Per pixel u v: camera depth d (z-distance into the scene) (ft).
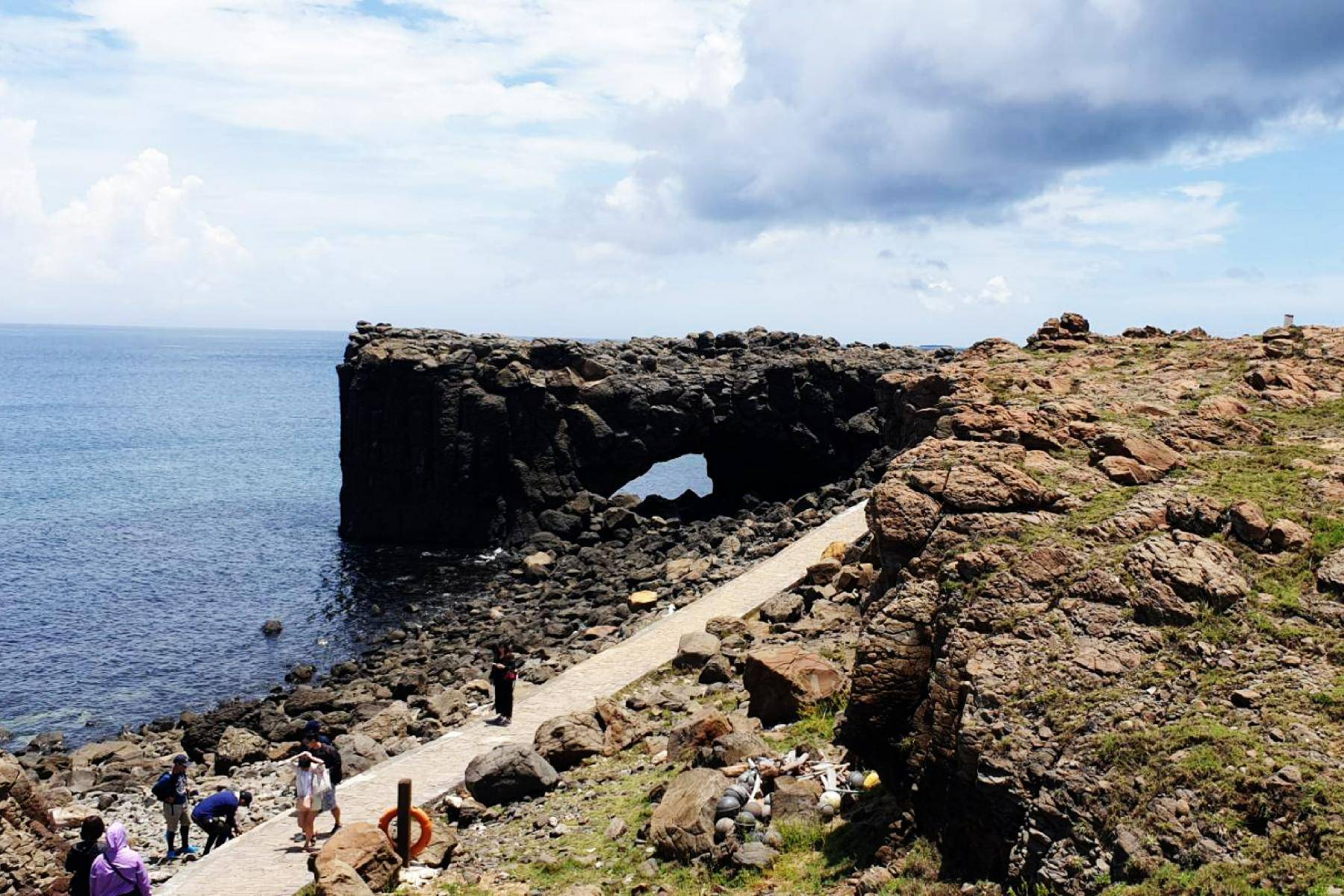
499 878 63.98
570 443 235.81
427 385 230.07
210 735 119.75
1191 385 100.01
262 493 319.27
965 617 58.03
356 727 116.98
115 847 57.16
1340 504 65.62
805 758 69.77
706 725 79.30
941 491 68.95
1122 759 47.75
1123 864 43.57
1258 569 59.88
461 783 84.33
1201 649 53.42
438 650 152.97
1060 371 113.91
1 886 66.08
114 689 145.18
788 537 167.84
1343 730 46.93
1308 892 39.04
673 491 386.93
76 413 607.78
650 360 256.32
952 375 111.86
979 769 50.19
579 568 200.13
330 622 176.55
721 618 111.34
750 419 252.21
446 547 231.91
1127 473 71.77
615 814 71.41
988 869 49.62
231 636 168.96
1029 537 62.59
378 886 62.90
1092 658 54.08
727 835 61.77
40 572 212.64
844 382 256.73
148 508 290.56
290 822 80.07
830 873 55.36
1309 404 93.09
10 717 134.72
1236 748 46.29
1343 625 54.39
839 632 100.37
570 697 102.42
